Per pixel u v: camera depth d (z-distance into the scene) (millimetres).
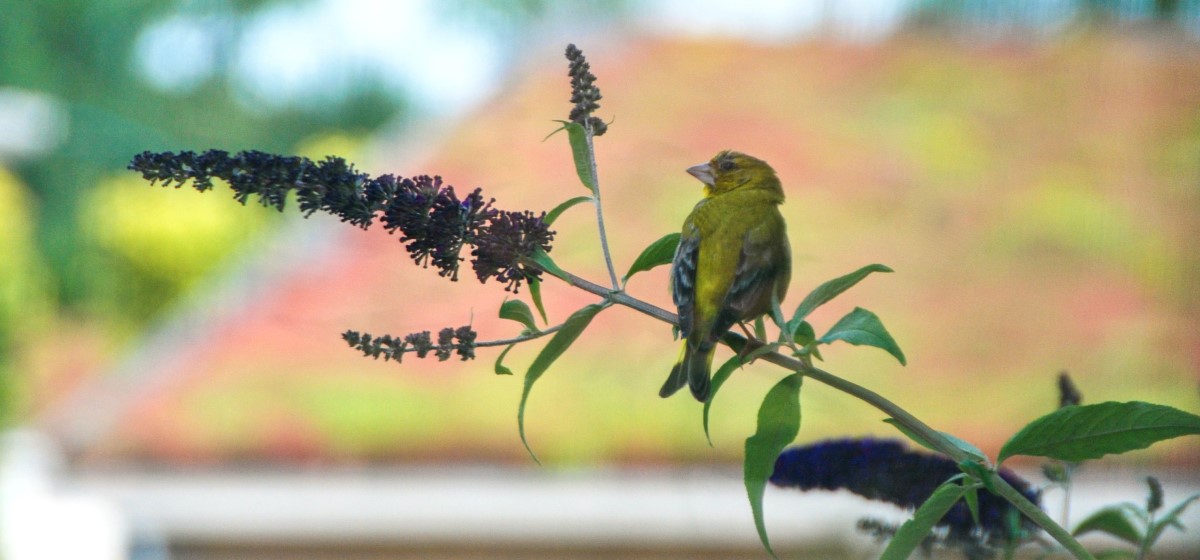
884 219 14586
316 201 3297
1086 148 15023
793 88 18047
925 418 11375
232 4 38969
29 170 36719
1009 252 13836
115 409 12977
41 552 16891
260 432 12555
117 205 36938
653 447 11906
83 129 37281
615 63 19188
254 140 40250
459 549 12531
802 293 13336
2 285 28906
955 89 17281
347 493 12398
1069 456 2990
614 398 12180
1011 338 12227
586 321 3230
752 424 11836
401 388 12953
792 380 3098
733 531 11727
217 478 12500
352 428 12531
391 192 3312
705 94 17938
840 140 16562
